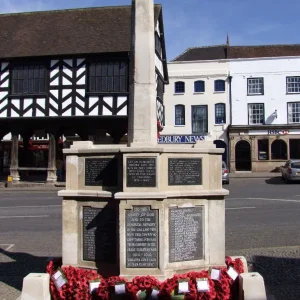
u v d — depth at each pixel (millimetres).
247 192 16906
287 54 31516
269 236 7965
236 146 29812
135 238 4383
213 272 4391
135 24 4816
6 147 29688
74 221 4703
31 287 4305
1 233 8617
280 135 29000
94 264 4602
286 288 4852
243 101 29969
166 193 4402
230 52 32438
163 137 30094
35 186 20594
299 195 15281
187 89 30750
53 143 20828
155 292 4137
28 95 19906
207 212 4680
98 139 26844
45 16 22453
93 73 19516
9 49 20391
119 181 4539
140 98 4754
